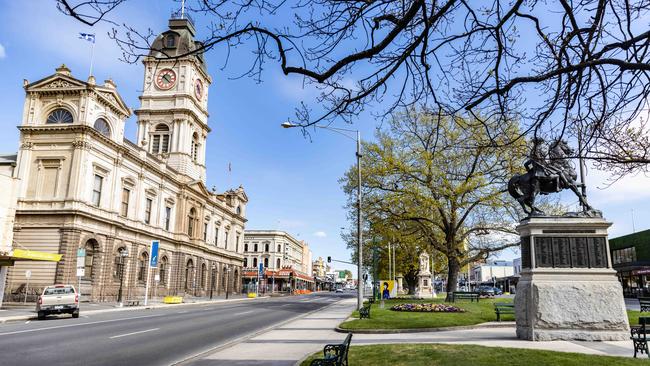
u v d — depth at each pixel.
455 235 34.50
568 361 8.85
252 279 111.81
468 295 33.72
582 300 12.63
